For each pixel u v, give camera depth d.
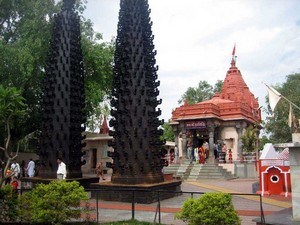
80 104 22.17
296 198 9.60
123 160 17.17
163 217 12.16
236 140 35.94
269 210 13.24
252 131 34.06
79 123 21.69
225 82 48.25
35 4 26.27
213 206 8.63
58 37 22.28
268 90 12.07
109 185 16.47
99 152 39.25
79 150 21.22
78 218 10.93
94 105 30.95
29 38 25.64
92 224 10.69
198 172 30.16
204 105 35.22
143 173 16.70
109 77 32.00
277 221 9.34
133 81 17.88
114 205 14.93
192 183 25.69
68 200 10.26
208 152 34.34
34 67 26.25
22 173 29.03
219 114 36.59
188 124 35.62
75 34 22.75
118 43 19.08
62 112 20.94
